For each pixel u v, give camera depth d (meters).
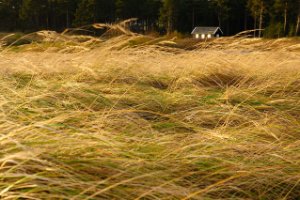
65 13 60.31
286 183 2.38
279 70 5.87
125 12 54.97
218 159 2.42
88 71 5.17
